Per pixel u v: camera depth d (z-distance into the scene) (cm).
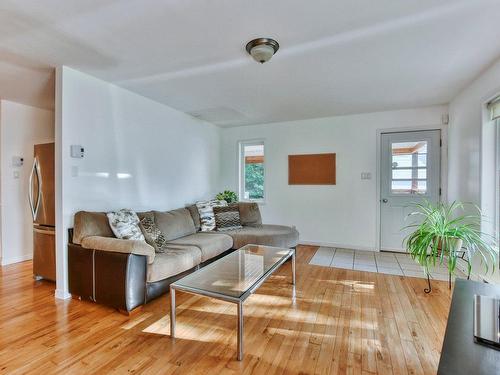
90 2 170
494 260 257
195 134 477
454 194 374
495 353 85
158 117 390
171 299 200
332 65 268
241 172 555
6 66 265
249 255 288
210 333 205
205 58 251
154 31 205
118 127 326
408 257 411
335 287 295
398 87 331
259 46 220
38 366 167
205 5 174
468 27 202
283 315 233
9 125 377
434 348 185
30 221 403
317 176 486
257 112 444
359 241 460
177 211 384
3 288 291
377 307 247
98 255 244
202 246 319
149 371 163
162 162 398
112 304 237
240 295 182
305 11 182
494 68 264
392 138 440
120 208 329
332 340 196
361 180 457
